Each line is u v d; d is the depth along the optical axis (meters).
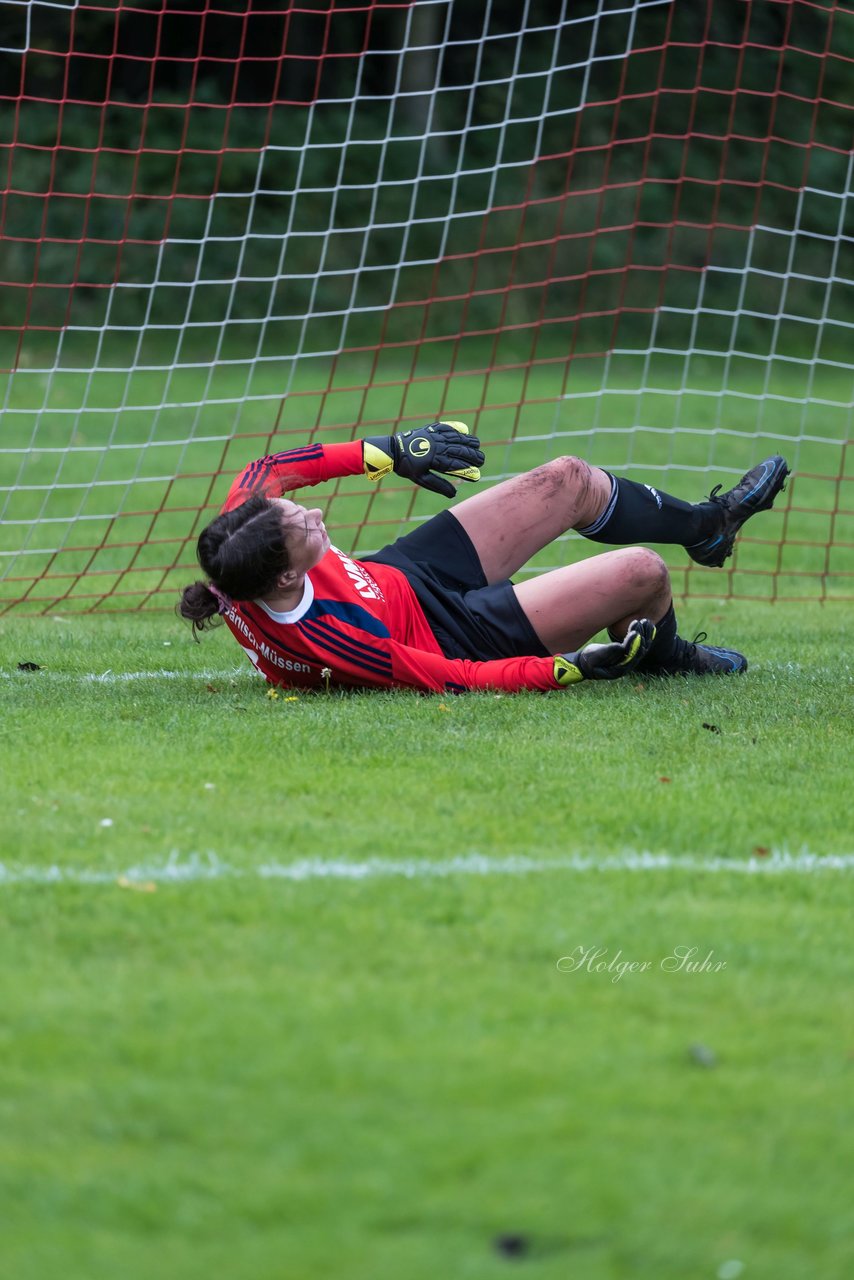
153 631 23.39
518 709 17.12
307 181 81.88
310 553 16.92
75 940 10.83
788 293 83.00
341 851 12.62
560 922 11.23
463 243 82.19
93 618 24.81
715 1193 7.95
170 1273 7.38
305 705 17.39
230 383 60.78
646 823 13.40
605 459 45.19
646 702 17.69
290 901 11.51
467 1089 8.91
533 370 68.25
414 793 14.17
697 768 15.07
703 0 83.50
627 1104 8.78
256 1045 9.38
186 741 15.80
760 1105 8.79
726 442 49.31
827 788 14.55
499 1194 7.93
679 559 32.22
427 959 10.59
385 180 82.62
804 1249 7.55
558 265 81.75
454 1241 7.58
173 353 70.88
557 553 32.44
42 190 77.69
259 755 15.30
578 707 17.34
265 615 17.33
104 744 15.72
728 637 23.33
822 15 84.50
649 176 83.88
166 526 34.12
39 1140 8.41
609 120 83.94
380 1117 8.62
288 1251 7.52
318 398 56.81
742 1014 9.92
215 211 80.00
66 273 76.00
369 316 78.31
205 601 17.50
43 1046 9.34
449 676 17.62
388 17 83.19
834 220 84.75
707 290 81.94
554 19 84.12
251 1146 8.35
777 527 36.19
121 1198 7.92
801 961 10.68
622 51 84.00
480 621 17.94
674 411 55.03
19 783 14.33
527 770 14.86
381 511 36.22
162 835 12.93
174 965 10.47
